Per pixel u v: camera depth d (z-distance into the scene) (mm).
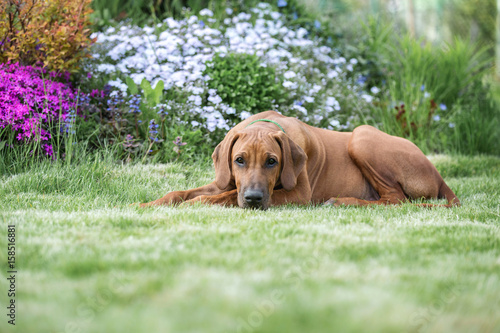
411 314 1894
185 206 3988
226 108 6148
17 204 3875
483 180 5871
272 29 7875
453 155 7309
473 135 7648
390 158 4738
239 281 2186
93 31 7402
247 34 7910
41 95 5320
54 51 5480
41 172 4578
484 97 8719
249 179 3855
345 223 3521
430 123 7512
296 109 6543
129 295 2027
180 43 6938
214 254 2576
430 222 3613
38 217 3359
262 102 6414
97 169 4852
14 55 5250
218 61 6637
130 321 1817
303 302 1971
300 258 2557
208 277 2227
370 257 2621
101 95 5922
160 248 2670
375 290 2113
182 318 1839
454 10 16594
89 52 6371
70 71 5777
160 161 5711
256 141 3936
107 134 5699
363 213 3922
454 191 5262
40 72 5609
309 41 7855
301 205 4285
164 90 6504
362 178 4895
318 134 4934
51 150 5184
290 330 1746
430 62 8594
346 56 8523
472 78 8570
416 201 4730
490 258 2682
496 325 1847
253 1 8938
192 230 3115
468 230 3338
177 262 2424
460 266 2502
